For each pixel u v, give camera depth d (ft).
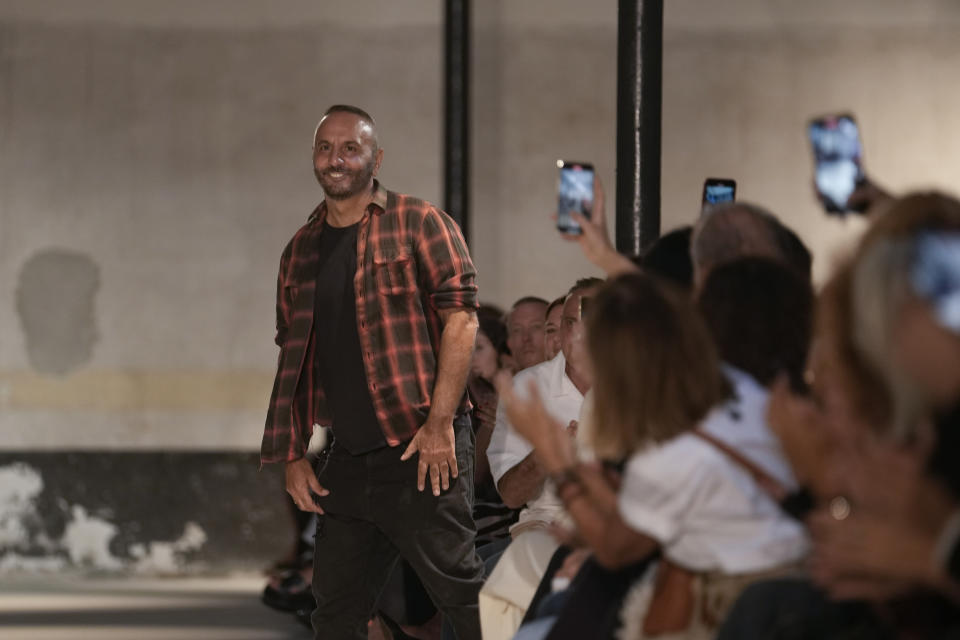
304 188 68.64
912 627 14.96
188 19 68.64
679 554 18.28
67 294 68.39
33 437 68.44
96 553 68.08
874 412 15.28
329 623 30.60
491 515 33.76
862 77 67.51
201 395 68.39
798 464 17.90
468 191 62.75
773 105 67.46
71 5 68.64
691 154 67.46
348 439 30.09
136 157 68.59
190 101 68.59
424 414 29.84
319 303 30.48
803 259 21.80
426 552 29.63
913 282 13.91
